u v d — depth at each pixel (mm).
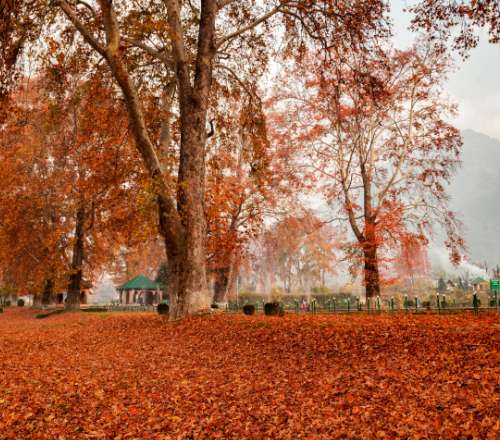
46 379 10359
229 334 14461
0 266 42719
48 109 20750
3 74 14344
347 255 27609
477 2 14195
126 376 10617
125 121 22047
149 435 7117
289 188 30172
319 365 10367
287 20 20188
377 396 7773
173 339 15188
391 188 27125
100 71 20094
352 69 19453
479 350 9398
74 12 16219
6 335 19844
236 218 29703
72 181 33844
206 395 8836
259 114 23578
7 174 31469
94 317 28516
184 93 18438
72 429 7414
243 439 6742
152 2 18969
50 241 33344
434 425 6309
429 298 31438
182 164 18094
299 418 7215
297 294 48281
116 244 37844
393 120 27531
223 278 33781
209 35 18562
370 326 12898
